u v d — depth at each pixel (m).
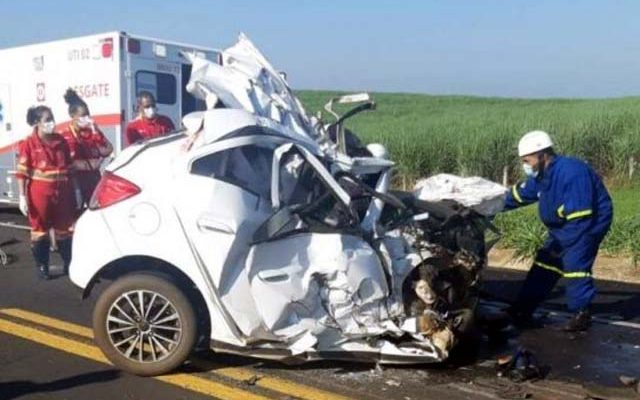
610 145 18.34
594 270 9.00
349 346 5.29
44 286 8.08
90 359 5.58
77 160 9.09
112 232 5.34
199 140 5.42
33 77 12.45
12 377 5.23
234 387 5.02
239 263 5.17
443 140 19.34
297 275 5.16
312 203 5.31
